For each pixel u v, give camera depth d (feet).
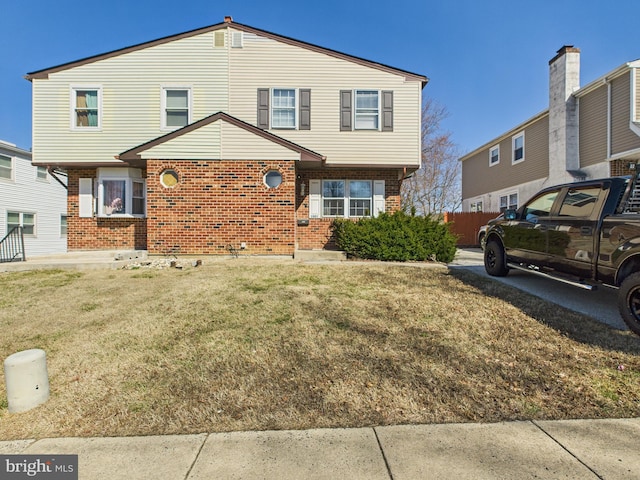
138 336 12.89
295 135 37.37
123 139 36.86
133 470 6.44
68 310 16.42
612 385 9.13
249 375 9.84
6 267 25.76
